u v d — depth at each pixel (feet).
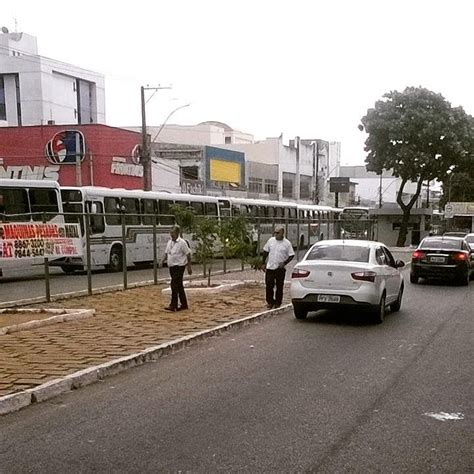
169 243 40.93
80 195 67.10
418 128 129.39
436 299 51.65
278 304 43.24
